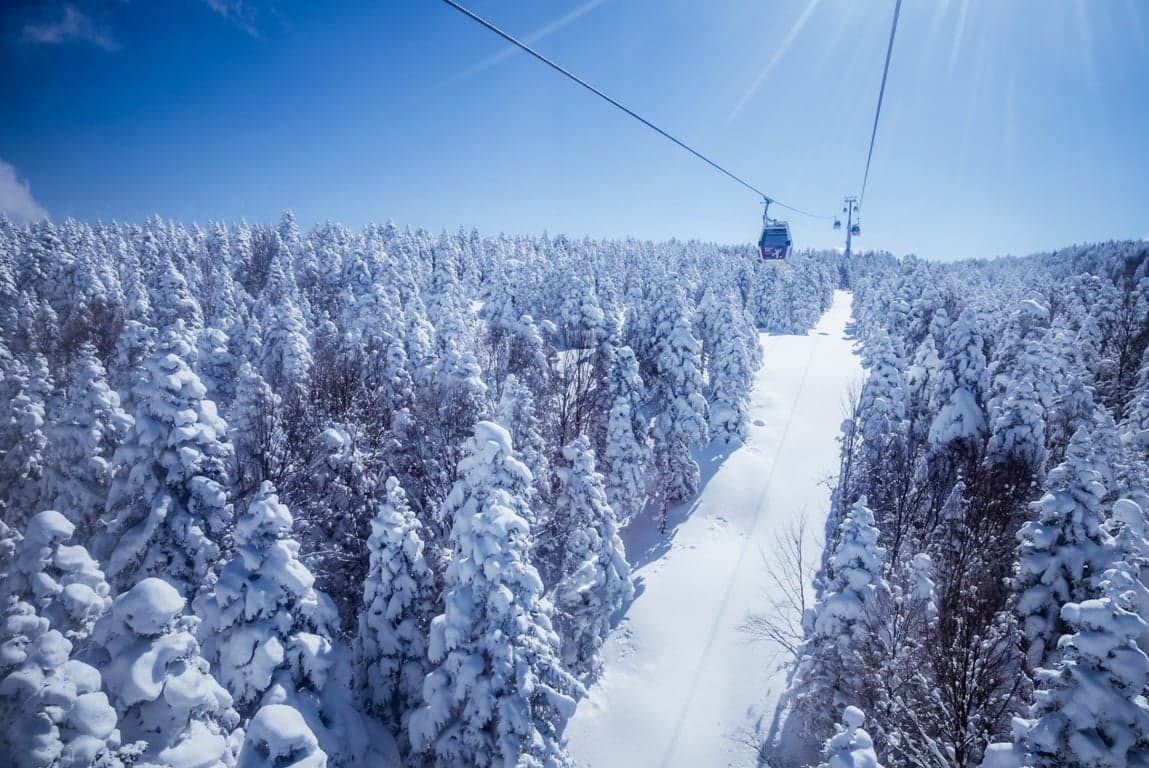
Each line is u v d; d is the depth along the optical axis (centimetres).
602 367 3656
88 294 4541
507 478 1633
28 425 1988
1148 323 5178
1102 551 1656
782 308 8800
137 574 1573
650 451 3391
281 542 1386
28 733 794
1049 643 1686
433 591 1952
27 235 5625
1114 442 2358
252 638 1280
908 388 4053
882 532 2653
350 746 1323
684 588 2758
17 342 2678
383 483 2694
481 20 661
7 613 859
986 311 4603
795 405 4984
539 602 1634
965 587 1916
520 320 5022
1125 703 1015
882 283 8300
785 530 3231
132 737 998
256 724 1009
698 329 5256
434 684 1442
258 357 3609
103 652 1040
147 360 1628
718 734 2006
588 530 2372
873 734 1603
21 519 1925
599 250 13288
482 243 12344
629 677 2297
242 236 9000
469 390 2914
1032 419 2630
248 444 2523
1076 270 12594
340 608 2419
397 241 9600
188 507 1628
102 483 2039
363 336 4272
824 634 1709
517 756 1349
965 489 2608
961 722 1415
